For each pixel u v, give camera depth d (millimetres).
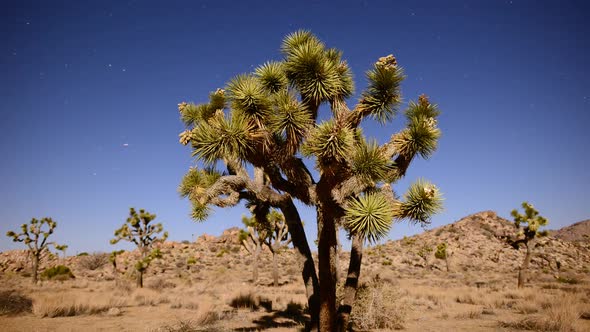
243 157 6316
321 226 6945
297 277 30453
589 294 18469
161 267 40188
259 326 10391
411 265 44781
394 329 10141
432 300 17125
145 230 22875
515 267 43500
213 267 40938
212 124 6355
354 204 5340
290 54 7164
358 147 5711
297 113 5875
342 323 7238
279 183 6645
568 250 51250
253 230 25922
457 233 59625
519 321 10844
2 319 10992
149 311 13328
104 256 42656
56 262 45000
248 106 6223
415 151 6422
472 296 17531
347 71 7547
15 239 27719
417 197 5754
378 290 10633
